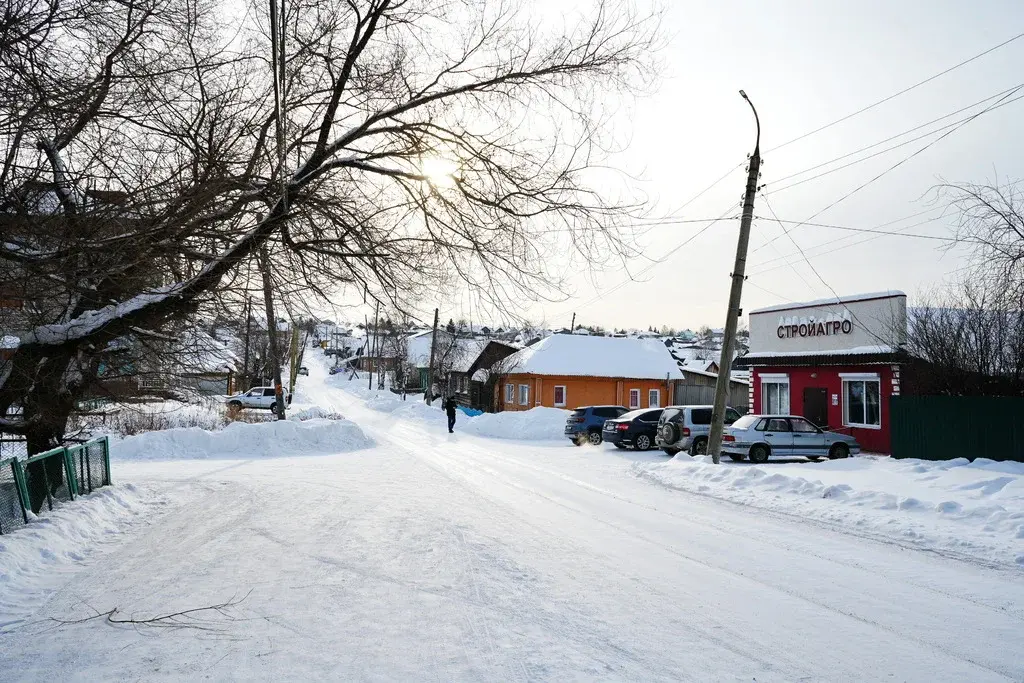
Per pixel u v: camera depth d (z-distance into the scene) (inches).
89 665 191.6
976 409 677.3
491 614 234.8
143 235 265.0
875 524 390.0
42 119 251.8
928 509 418.9
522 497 501.4
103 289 320.8
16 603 247.8
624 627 223.0
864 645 209.0
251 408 2032.5
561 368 1700.3
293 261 337.1
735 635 216.7
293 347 1259.8
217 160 303.1
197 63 319.3
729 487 541.3
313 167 336.8
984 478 516.1
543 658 196.4
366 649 202.4
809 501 468.4
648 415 970.1
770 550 337.7
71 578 280.2
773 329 1066.1
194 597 253.0
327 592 258.7
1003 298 622.5
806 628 223.8
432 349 2064.5
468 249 359.6
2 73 235.5
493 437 1215.6
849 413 929.5
